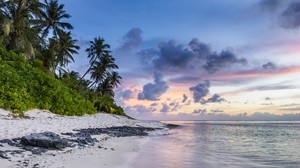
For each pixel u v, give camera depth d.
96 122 40.03
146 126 57.25
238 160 16.08
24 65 39.03
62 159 12.22
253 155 18.73
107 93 86.56
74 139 18.81
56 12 54.25
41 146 14.29
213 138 33.03
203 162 14.57
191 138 31.97
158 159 14.73
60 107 36.12
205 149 20.78
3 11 41.84
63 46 58.72
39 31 52.38
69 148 15.32
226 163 14.71
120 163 12.72
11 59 38.78
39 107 33.00
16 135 16.91
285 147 24.83
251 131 56.28
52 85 38.84
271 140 33.06
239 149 22.03
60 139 15.12
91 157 13.38
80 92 60.94
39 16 45.22
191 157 16.14
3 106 26.92
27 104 30.28
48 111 33.94
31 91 33.94
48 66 52.66
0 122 21.14
